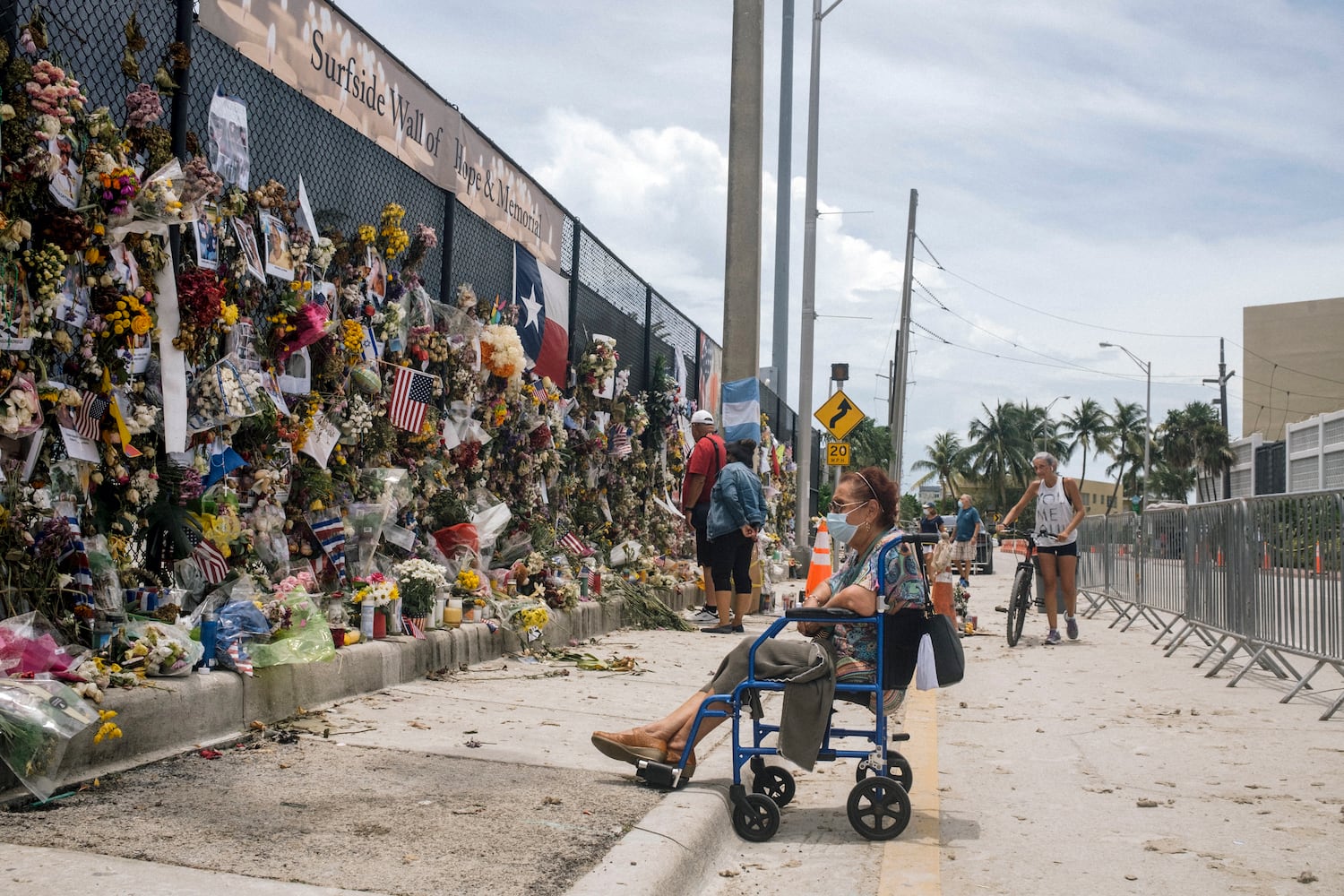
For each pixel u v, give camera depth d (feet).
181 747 16.07
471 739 18.19
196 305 19.20
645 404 50.03
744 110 49.21
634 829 13.57
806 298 76.89
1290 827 15.74
